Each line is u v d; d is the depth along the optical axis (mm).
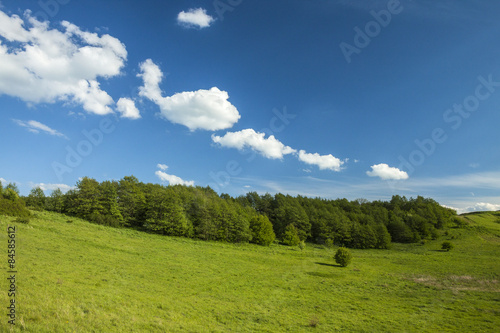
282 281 38750
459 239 100625
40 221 54469
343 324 22875
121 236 60094
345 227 99812
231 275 39344
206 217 82500
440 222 118750
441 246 90062
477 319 24531
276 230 109438
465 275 47219
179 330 17188
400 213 125250
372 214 125875
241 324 21047
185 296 26797
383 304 29516
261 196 138375
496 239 100062
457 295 33438
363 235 96000
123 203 86938
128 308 19719
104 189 84062
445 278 44469
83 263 32188
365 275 47250
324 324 22656
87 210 76312
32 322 13539
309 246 94000
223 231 82125
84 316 16234
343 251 56625
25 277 21953
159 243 60656
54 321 14266
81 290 21812
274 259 58719
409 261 65188
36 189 84312
